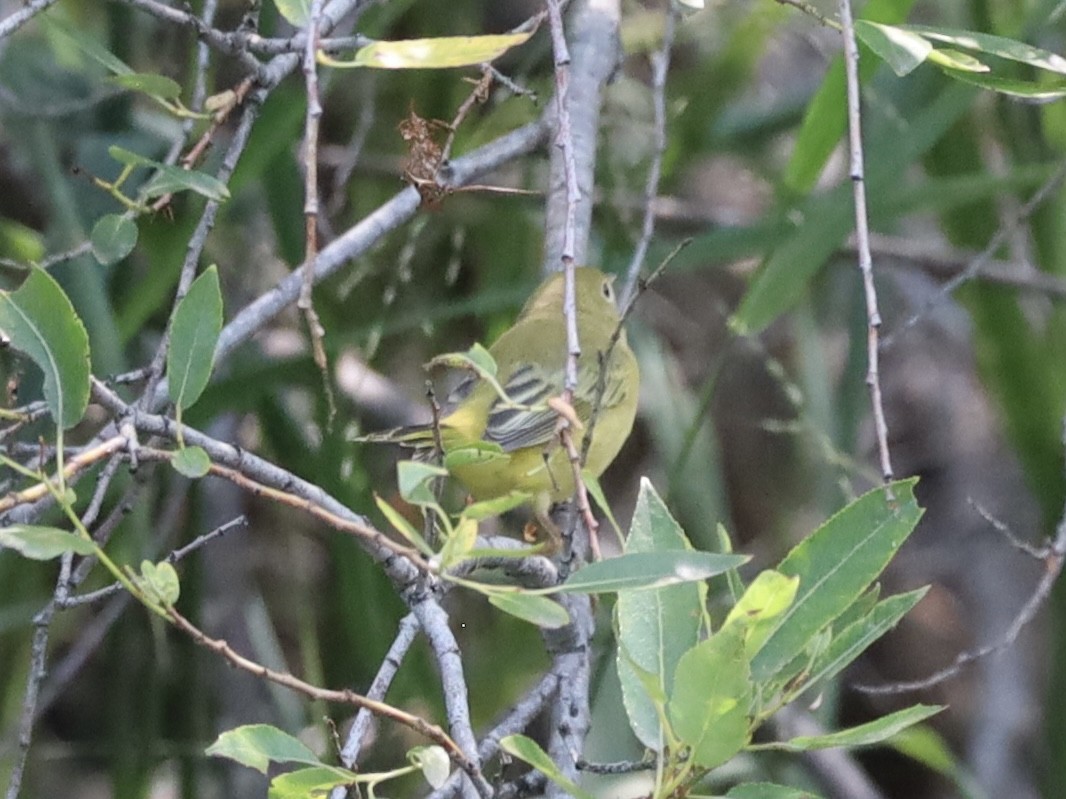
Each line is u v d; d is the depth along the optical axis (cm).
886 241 1184
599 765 555
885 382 1462
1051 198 999
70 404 480
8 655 1018
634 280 805
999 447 1416
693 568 457
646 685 461
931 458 1431
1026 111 1011
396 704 926
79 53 917
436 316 959
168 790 1172
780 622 477
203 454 466
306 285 486
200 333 498
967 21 949
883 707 1346
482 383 839
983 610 1342
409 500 435
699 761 462
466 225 1091
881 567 493
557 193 854
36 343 482
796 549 498
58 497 451
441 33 1093
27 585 976
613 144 1093
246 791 1075
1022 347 1012
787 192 879
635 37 1098
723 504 1164
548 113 858
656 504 516
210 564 1125
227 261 1081
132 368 974
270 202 909
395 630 926
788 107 1138
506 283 1034
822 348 1251
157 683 980
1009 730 1266
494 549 454
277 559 1195
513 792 597
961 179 914
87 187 949
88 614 1155
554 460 801
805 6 598
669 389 1102
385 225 755
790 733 1045
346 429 927
